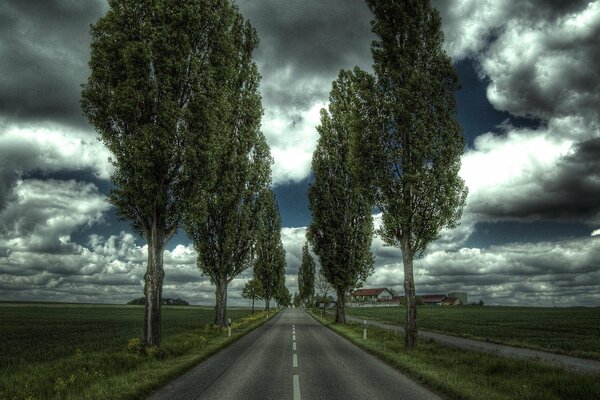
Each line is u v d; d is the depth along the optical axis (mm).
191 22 18578
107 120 17781
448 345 20875
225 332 29188
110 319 59594
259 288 69938
